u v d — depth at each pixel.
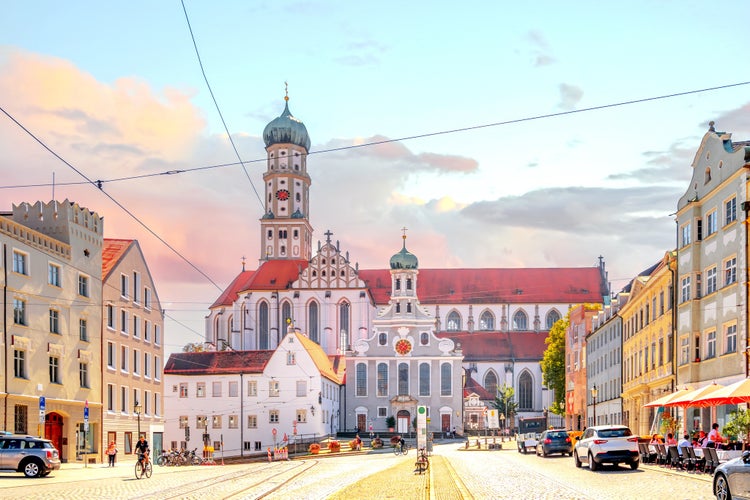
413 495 31.73
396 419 150.38
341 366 156.75
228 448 125.75
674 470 42.59
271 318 167.38
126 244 80.38
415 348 152.12
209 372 127.31
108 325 74.69
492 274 186.50
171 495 32.19
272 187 187.38
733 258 52.44
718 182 55.59
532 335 177.62
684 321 60.94
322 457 98.31
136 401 81.12
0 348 57.19
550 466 51.09
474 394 157.75
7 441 44.25
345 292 167.12
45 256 63.84
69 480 42.22
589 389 107.50
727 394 37.91
